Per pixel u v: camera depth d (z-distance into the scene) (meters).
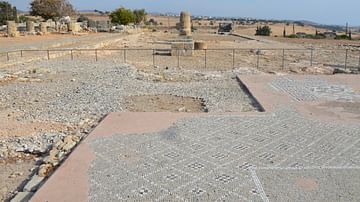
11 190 6.52
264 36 67.81
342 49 38.97
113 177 6.27
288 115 10.68
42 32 50.72
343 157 7.30
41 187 5.88
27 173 7.26
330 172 6.55
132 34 61.38
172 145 7.92
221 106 12.48
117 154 7.36
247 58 30.31
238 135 8.68
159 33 76.12
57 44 33.66
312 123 9.82
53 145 8.40
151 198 5.56
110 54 32.06
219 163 6.93
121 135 8.58
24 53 27.06
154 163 6.90
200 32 86.06
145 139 8.30
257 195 5.64
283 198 5.55
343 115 10.73
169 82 17.91
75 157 7.17
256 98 13.21
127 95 14.50
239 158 7.20
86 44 35.59
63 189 5.82
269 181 6.15
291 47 41.12
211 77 19.22
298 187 5.93
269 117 10.44
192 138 8.41
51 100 13.72
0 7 73.88
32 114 11.56
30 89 15.87
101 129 9.06
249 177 6.30
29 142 8.77
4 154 8.20
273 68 23.97
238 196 5.62
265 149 7.73
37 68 21.38
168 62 26.53
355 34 98.31
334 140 8.38
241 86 16.55
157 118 10.16
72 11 83.19
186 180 6.18
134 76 19.28
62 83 17.28
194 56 31.14
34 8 72.88
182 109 12.36
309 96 13.57
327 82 16.86
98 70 21.12
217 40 52.94
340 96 13.60
